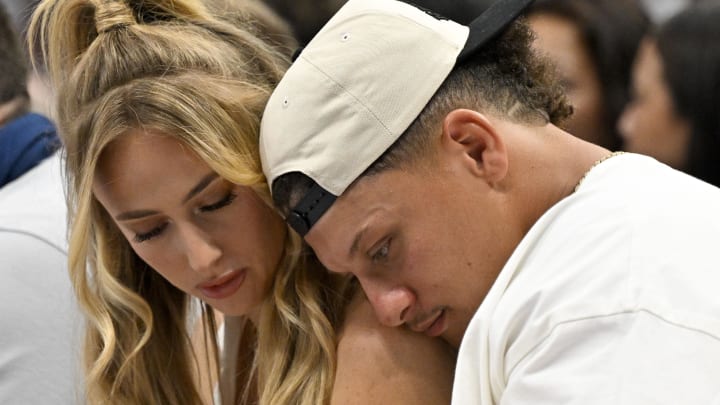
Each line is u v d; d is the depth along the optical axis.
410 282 2.72
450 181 2.65
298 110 2.68
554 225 2.65
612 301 2.37
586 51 5.37
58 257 3.82
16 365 3.75
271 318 3.09
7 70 4.47
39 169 4.17
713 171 5.07
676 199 2.56
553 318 2.43
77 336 3.70
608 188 2.66
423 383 2.84
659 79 5.12
